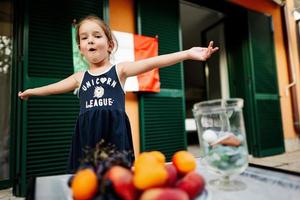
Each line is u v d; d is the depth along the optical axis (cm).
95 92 93
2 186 176
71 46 196
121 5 232
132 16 236
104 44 96
